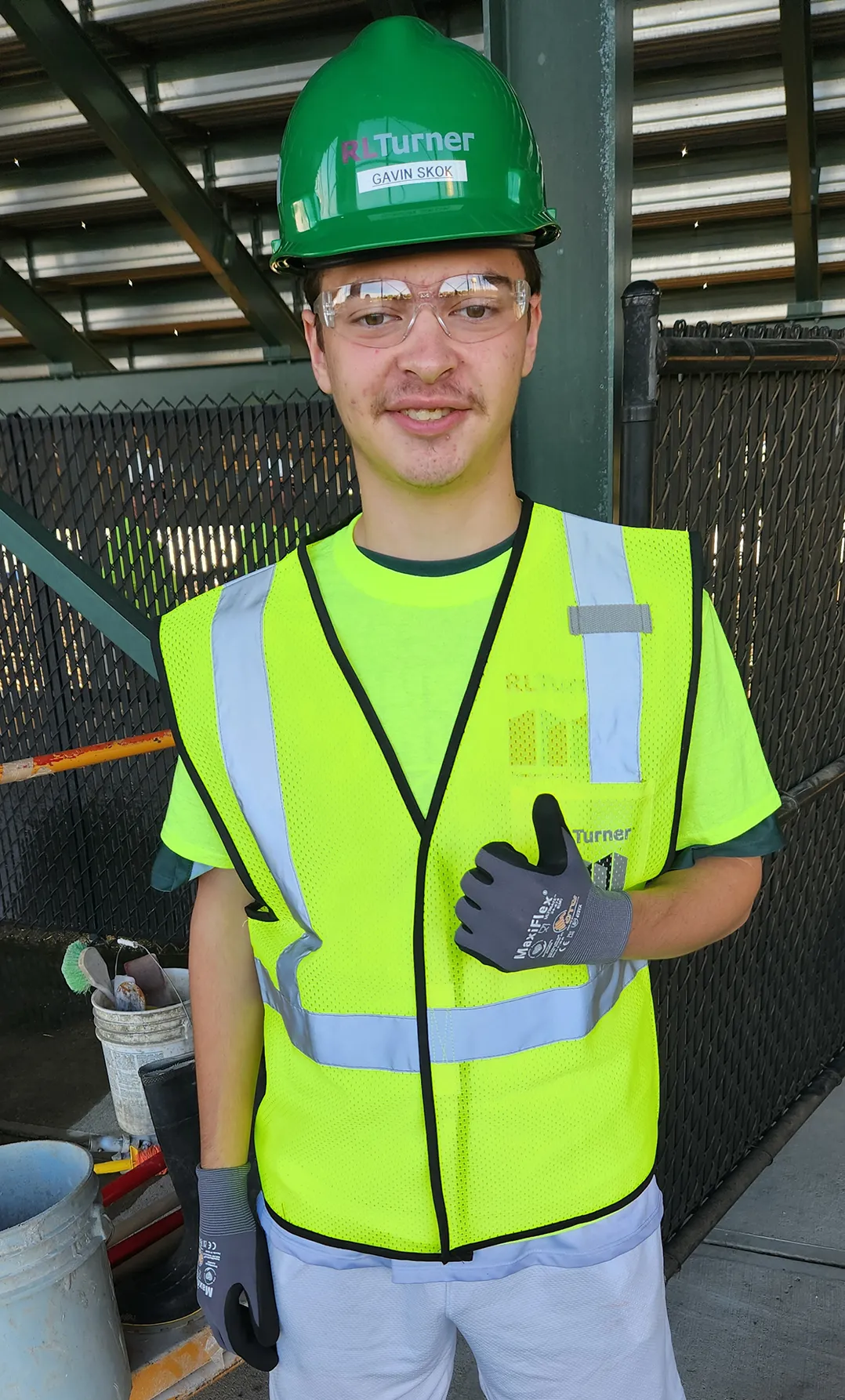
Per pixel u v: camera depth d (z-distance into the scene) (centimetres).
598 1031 108
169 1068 171
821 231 536
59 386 571
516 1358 113
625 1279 109
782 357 191
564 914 91
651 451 154
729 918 109
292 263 100
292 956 107
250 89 459
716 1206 235
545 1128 105
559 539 106
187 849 114
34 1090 339
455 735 100
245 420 398
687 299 599
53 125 488
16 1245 137
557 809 94
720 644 108
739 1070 245
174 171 497
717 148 499
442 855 100
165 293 627
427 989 101
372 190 90
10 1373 140
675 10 421
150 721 446
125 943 230
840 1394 189
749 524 203
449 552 103
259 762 105
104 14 427
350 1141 108
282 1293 116
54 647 456
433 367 92
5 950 460
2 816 485
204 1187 121
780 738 234
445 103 90
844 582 252
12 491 448
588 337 151
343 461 387
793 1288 216
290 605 107
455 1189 105
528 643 102
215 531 416
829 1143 266
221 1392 195
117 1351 155
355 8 420
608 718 102
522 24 142
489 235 91
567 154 144
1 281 599
